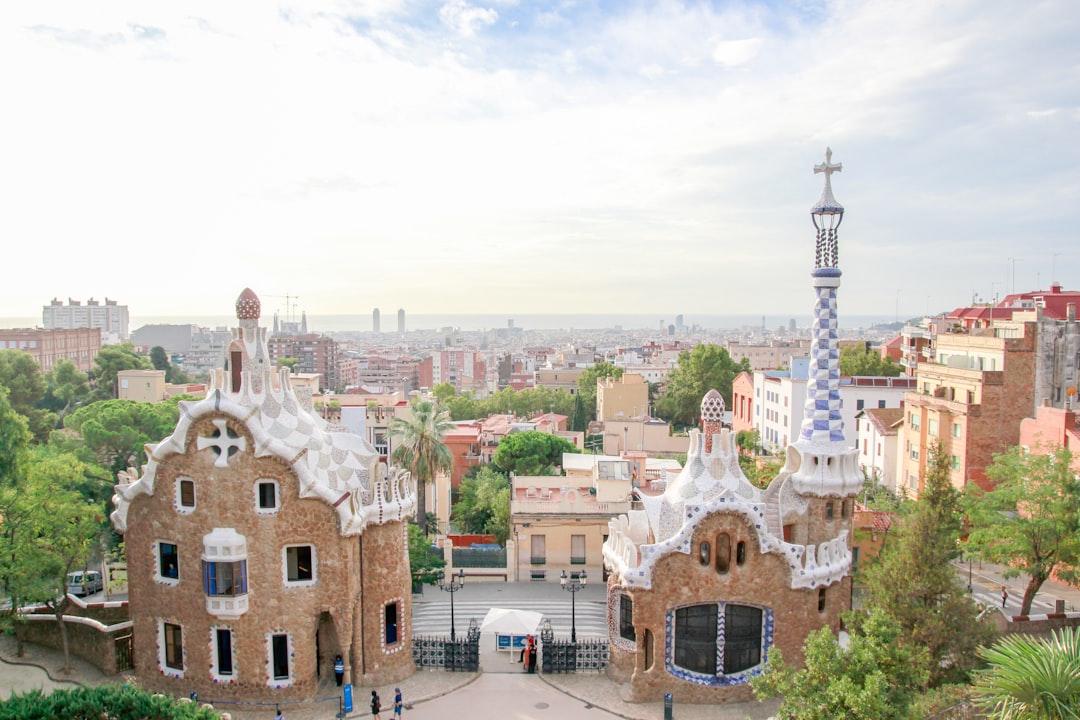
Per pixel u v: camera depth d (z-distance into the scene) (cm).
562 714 4328
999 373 7812
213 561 4275
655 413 17312
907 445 8869
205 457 4325
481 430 12025
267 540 4325
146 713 3288
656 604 4441
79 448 8325
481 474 9600
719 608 4478
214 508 4319
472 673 4831
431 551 7038
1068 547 5044
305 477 4309
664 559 4428
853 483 4747
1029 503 5341
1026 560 5231
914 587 4175
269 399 4525
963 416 7881
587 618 5897
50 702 3259
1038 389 7844
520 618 4934
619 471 7294
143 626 4569
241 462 4294
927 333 13962
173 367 18900
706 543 4459
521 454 9719
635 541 4931
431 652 4903
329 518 4384
